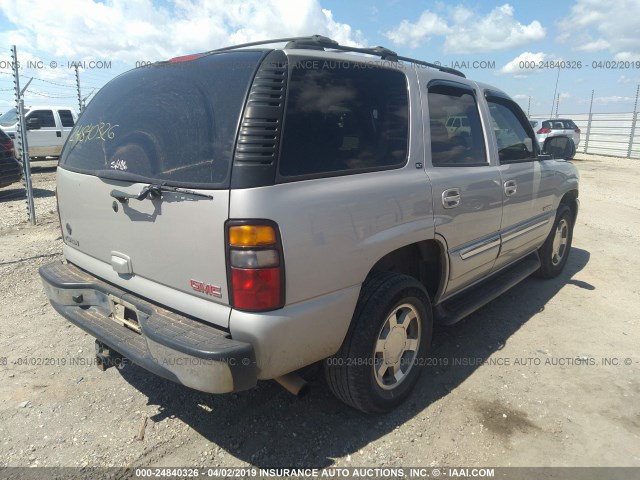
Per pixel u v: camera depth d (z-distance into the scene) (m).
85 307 2.77
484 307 4.34
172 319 2.24
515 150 3.91
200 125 2.14
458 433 2.65
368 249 2.40
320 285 2.20
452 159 3.10
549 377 3.20
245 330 2.02
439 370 3.28
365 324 2.46
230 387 1.98
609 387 3.10
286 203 2.03
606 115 21.75
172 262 2.23
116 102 2.68
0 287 4.68
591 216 8.48
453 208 2.97
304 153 2.16
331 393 2.99
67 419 2.74
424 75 3.00
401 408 2.86
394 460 2.44
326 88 2.33
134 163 2.36
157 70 2.61
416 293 2.76
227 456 2.46
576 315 4.19
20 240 6.39
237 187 1.96
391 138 2.65
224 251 2.00
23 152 7.12
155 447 2.52
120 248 2.51
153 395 2.97
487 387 3.08
